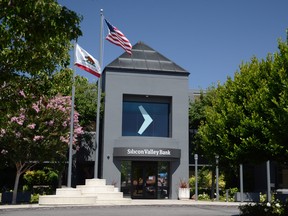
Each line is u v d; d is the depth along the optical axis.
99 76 26.12
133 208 23.08
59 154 27.64
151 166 32.69
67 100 27.06
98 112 26.36
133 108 33.34
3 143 24.27
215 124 17.36
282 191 30.89
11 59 8.84
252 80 16.92
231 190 32.91
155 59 34.56
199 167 35.84
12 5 7.45
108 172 31.19
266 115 15.41
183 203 26.45
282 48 15.05
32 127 24.06
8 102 9.95
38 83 10.48
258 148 15.31
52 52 9.36
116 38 27.25
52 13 7.78
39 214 19.00
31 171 33.56
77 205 23.77
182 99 33.38
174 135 32.56
